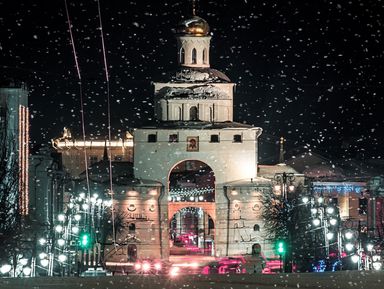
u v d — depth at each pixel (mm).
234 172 160750
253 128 161250
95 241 116688
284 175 126812
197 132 160500
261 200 158250
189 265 136500
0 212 82000
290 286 39500
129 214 157500
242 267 130250
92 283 40938
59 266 86062
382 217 147250
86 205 107938
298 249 113500
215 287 39375
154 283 40844
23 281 41469
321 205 103250
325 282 40438
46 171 135000
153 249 157000
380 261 76000
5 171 89125
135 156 160625
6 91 115812
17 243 80812
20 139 117125
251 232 158625
